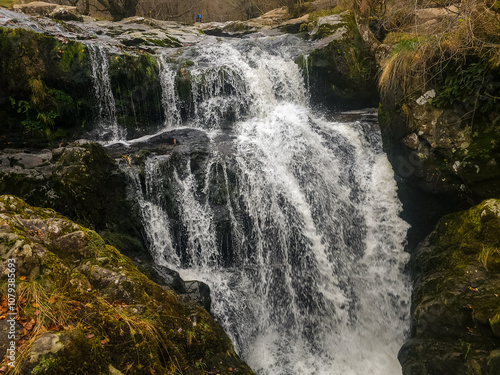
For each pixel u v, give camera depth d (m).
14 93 5.97
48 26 8.18
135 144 6.38
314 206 5.85
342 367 4.85
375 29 7.99
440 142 4.71
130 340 2.53
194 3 19.45
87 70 6.60
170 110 7.45
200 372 2.88
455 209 4.89
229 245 5.53
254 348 5.02
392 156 5.40
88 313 2.52
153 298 3.06
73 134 6.65
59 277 2.68
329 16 8.54
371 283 5.48
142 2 18.06
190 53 8.69
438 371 3.80
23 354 2.08
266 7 17.23
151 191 5.33
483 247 3.97
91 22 10.62
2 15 7.89
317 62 7.65
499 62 4.12
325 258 5.57
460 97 4.53
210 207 5.54
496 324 3.23
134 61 7.01
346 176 6.05
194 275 5.20
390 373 4.66
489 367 3.21
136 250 5.00
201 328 3.19
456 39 4.46
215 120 7.29
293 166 6.05
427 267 4.55
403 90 5.05
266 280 5.49
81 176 4.65
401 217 5.49
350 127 6.63
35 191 4.74
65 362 2.14
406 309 5.14
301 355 5.04
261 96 7.63
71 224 3.17
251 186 5.68
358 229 5.72
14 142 6.00
